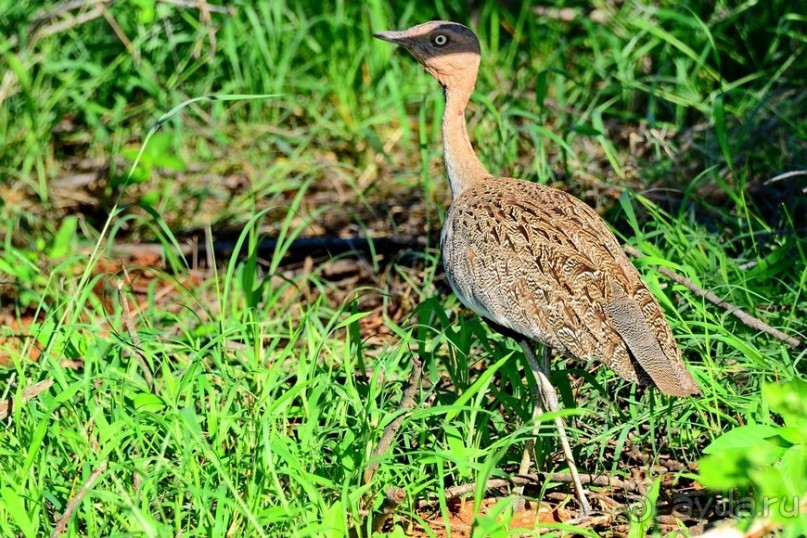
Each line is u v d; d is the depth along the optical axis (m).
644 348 8.25
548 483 8.73
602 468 8.92
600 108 13.71
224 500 7.45
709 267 10.77
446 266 9.29
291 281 11.26
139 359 9.10
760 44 15.52
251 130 15.62
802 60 15.09
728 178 13.26
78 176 15.40
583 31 16.95
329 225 14.43
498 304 8.83
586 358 8.47
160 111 15.45
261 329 10.59
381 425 8.19
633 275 8.70
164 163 13.15
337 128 15.64
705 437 9.16
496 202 9.21
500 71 16.41
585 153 14.55
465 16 17.64
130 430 8.08
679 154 13.96
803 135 12.89
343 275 13.42
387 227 14.27
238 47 16.31
